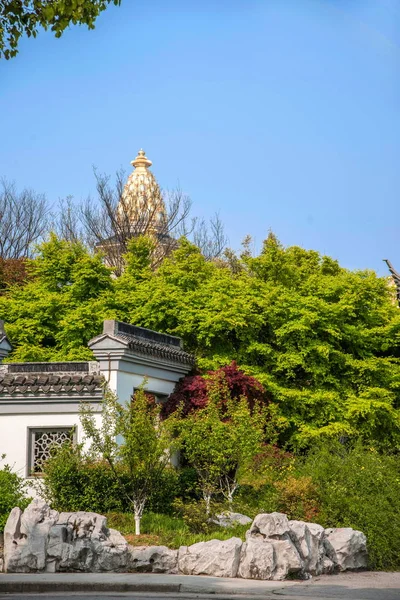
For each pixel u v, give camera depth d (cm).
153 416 2167
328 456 2314
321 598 1523
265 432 2795
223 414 2577
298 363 2928
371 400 2902
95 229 5641
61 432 2472
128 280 3472
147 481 2088
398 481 2219
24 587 1617
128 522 2119
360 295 3125
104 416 2170
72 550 1756
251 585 1655
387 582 1792
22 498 2139
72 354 3100
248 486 2388
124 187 5731
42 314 3297
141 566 1773
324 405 2908
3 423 2500
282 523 1827
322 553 1898
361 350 3111
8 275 4766
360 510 2116
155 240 5394
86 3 1617
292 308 2978
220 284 3116
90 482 2186
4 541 1794
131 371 2542
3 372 2572
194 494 2456
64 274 3469
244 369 2911
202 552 1772
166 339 2825
